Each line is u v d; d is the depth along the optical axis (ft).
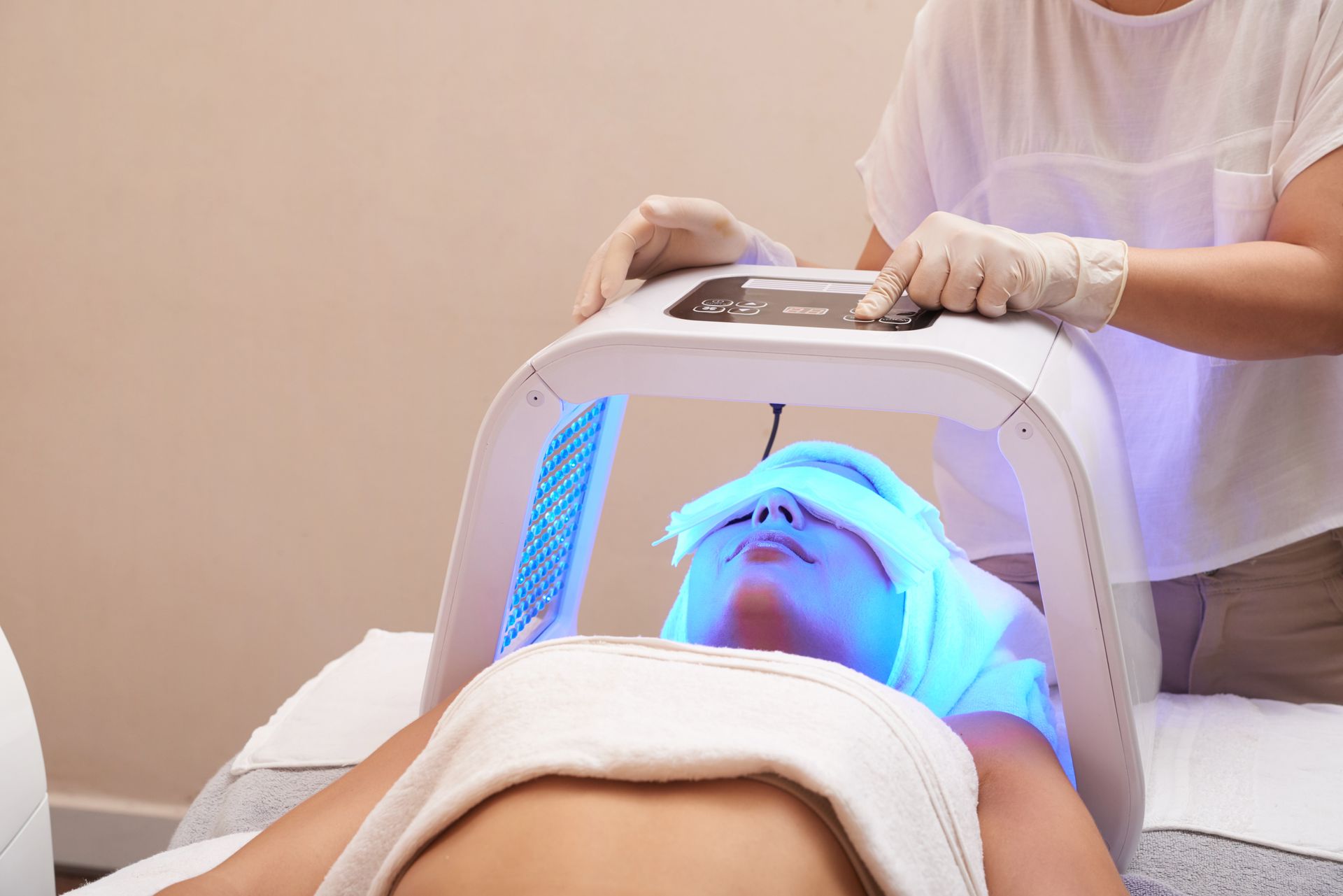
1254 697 3.68
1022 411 2.17
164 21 6.64
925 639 2.74
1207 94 3.36
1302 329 2.84
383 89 6.54
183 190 6.82
